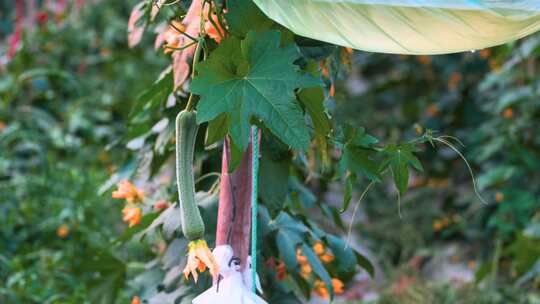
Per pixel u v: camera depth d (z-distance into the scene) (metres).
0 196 4.35
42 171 4.82
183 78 2.01
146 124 2.54
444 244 5.43
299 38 1.85
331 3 1.37
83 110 5.98
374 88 6.34
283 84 1.48
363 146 1.86
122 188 2.38
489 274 4.70
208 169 2.41
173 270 2.29
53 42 6.74
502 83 5.03
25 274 3.66
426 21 1.37
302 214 2.50
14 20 6.54
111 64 6.97
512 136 5.17
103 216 4.50
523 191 5.02
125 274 2.82
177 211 2.20
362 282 4.80
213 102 1.46
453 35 1.39
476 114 6.07
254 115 1.47
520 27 1.38
